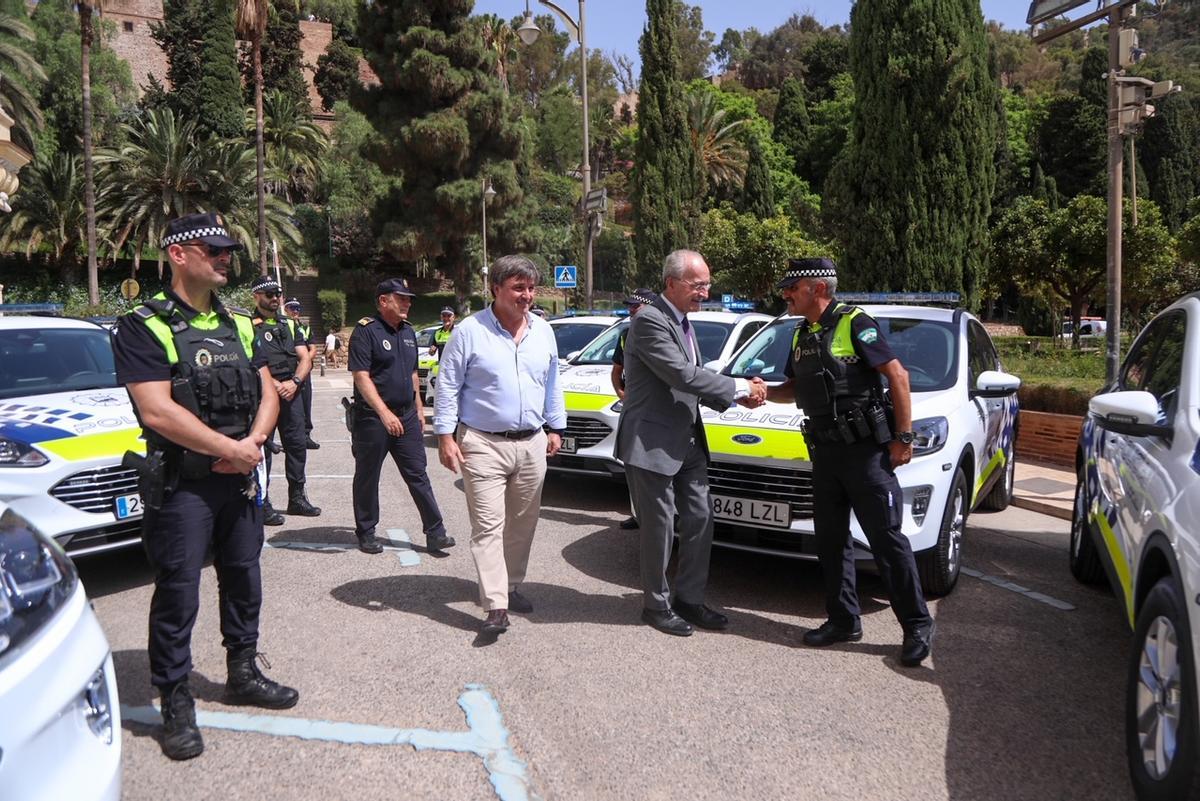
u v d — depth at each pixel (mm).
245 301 36250
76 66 42094
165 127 33125
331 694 3689
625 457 4371
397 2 37281
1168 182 43281
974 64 11891
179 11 50062
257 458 3346
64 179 33000
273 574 5305
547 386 4621
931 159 11930
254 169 35000
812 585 5273
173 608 3215
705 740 3340
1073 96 47406
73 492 4691
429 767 3121
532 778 3057
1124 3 7062
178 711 3221
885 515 4027
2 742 1998
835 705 3654
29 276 35312
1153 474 3252
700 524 4488
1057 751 3305
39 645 2229
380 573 5344
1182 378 3467
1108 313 7473
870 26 12227
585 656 4117
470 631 4410
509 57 54969
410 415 5711
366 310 41719
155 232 32781
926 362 5742
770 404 5293
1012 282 19844
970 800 2971
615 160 74750
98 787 2240
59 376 5922
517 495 4516
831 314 4117
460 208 37594
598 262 52750
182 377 3176
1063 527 6902
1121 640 4434
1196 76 68000
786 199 56438
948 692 3801
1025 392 9742
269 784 3006
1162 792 2656
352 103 39062
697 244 26203
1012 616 4770
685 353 4289
